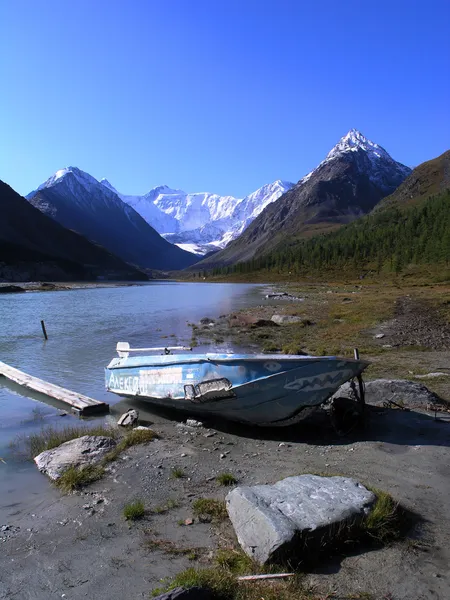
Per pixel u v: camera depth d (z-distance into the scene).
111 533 5.86
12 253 179.88
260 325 31.95
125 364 12.94
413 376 14.43
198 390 10.70
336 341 23.19
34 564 5.25
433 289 63.09
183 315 43.81
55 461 8.33
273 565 4.73
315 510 5.36
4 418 11.90
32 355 22.03
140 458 8.48
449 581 4.55
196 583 4.41
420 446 8.52
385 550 5.06
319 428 10.21
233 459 8.37
